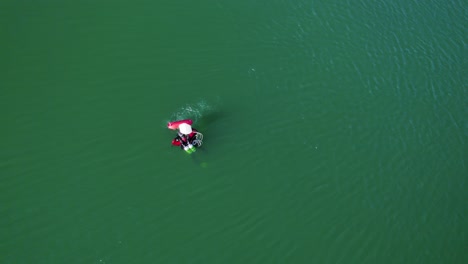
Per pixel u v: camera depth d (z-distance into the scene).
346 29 26.53
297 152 21.16
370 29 27.00
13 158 18.67
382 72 25.09
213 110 21.38
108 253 17.38
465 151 23.08
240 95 22.19
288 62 24.00
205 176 19.69
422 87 25.00
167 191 19.05
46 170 18.67
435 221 20.59
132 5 24.45
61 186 18.45
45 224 17.56
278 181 20.20
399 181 21.41
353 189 20.73
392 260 19.25
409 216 20.53
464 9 29.64
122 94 21.08
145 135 20.06
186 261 17.67
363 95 23.84
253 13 25.70
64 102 20.42
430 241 20.03
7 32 22.00
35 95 20.38
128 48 22.72
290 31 25.45
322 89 23.48
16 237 17.12
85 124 19.97
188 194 19.14
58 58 21.69
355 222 19.86
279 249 18.56
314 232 19.25
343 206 20.17
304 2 27.23
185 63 22.70
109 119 20.27
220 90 22.14
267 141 21.09
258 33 24.81
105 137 19.75
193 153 19.92
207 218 18.75
